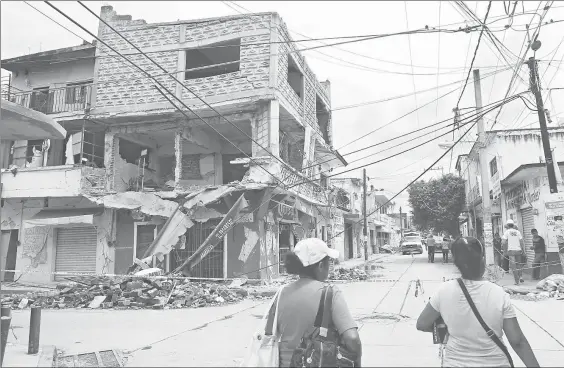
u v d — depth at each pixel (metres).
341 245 32.50
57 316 9.62
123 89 17.84
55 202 19.31
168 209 17.03
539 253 14.57
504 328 2.72
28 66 19.78
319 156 24.84
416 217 34.81
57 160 19.98
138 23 18.20
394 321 8.16
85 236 18.97
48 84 19.81
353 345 2.70
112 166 18.62
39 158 19.20
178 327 8.09
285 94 17.52
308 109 20.95
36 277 18.91
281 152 20.45
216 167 20.53
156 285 11.86
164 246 15.64
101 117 17.91
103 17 18.52
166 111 17.19
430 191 33.12
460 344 2.70
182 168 20.77
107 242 18.39
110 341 6.85
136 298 11.13
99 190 18.09
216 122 17.78
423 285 14.55
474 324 2.67
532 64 13.05
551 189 13.34
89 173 17.97
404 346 6.12
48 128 7.88
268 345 2.99
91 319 9.15
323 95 24.20
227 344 6.55
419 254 42.62
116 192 17.56
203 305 11.06
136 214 17.70
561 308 9.24
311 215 22.55
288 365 2.76
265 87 16.36
